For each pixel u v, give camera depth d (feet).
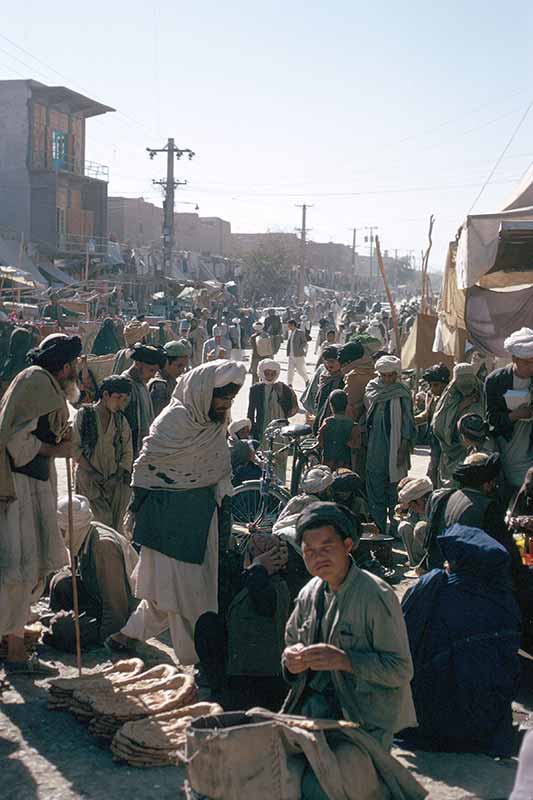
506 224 31.63
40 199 180.34
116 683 16.11
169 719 14.96
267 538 16.72
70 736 15.29
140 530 18.04
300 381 87.56
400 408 29.66
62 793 13.41
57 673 17.92
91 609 19.95
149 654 19.15
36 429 16.70
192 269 259.80
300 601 12.73
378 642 11.87
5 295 121.29
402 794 11.78
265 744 11.30
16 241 171.63
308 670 12.59
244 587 16.30
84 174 197.16
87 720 15.65
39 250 177.17
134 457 24.07
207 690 17.31
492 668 15.30
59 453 16.88
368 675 11.71
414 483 25.44
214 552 18.22
